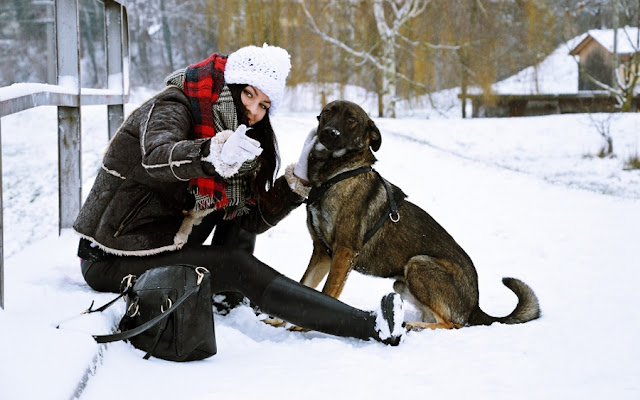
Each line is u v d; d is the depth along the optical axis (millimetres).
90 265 3199
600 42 31703
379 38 26422
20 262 3943
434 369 2613
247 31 22031
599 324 3463
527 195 9805
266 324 3361
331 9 24859
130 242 3027
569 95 28188
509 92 30719
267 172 3375
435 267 3633
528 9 24969
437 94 30031
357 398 2260
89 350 2287
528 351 2902
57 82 4516
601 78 32250
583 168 16938
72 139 4758
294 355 2764
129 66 5996
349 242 3633
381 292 4363
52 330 2361
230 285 2975
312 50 23375
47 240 4598
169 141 2750
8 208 10008
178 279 2580
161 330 2516
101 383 2197
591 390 2400
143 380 2305
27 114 21984
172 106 2963
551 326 3406
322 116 3771
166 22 33781
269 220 3418
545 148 20281
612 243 6613
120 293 2955
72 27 4484
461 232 7117
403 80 26219
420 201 8680
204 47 33500
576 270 5383
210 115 3039
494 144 20609
